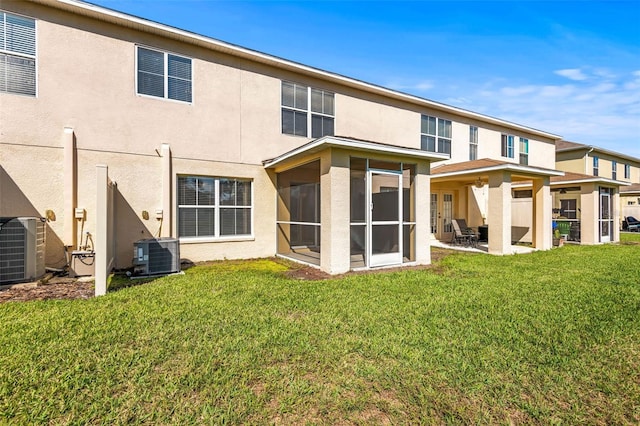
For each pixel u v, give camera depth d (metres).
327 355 3.05
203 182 8.75
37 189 6.73
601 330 3.70
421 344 3.29
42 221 6.34
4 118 6.48
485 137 15.50
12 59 6.56
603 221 14.74
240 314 4.18
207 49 8.66
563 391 2.53
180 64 8.33
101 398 2.37
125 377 2.64
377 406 2.33
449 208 14.96
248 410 2.26
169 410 2.26
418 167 8.47
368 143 7.11
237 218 9.25
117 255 7.52
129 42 7.68
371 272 7.29
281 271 7.35
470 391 2.51
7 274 5.77
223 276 6.56
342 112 11.06
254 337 3.44
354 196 7.93
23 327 3.65
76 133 7.10
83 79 7.17
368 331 3.63
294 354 3.07
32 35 6.73
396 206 8.23
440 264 8.34
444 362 2.93
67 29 7.03
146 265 6.73
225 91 8.92
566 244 13.95
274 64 9.52
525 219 14.03
